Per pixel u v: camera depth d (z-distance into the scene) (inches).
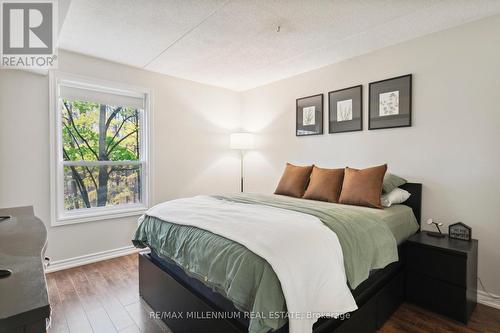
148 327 74.7
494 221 84.0
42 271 31.6
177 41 103.4
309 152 138.9
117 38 100.8
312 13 83.5
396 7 80.3
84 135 122.3
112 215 126.3
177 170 148.8
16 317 22.5
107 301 87.9
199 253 61.1
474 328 73.5
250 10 81.7
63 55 111.0
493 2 77.4
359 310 63.6
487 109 85.1
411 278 85.3
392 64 107.4
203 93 159.3
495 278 83.9
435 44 96.0
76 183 120.5
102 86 122.3
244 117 175.8
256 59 122.4
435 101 96.0
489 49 84.7
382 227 75.2
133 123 137.4
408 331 72.2
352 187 99.2
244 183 175.8
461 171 90.4
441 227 94.6
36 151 105.8
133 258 125.9
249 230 59.2
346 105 122.5
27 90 103.3
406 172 103.7
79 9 80.7
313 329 54.0
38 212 106.8
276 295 46.3
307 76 139.2
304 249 52.1
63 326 74.8
